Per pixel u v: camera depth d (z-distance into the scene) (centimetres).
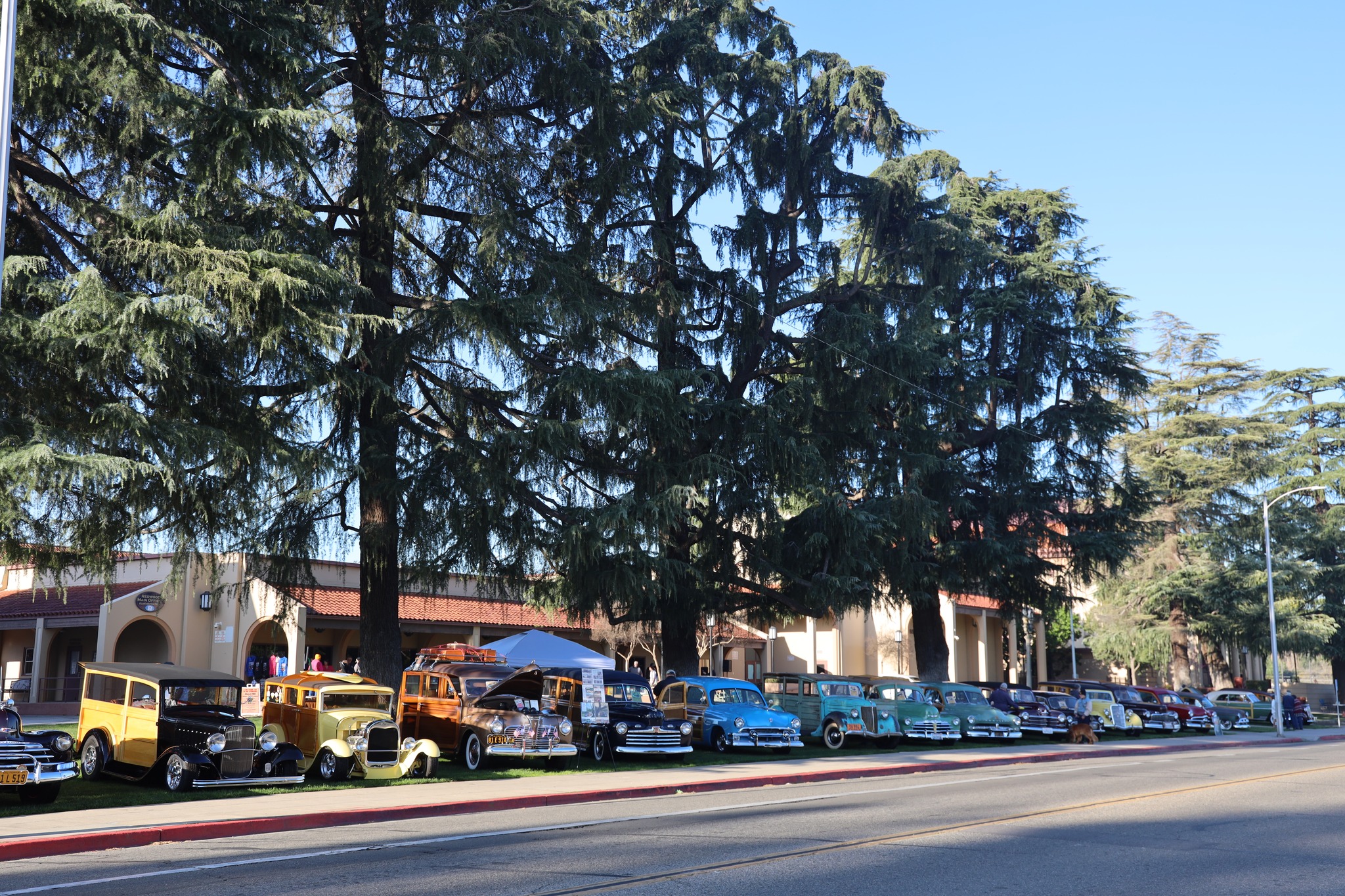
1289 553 5666
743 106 3098
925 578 3222
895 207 3234
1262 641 5238
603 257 2498
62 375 1612
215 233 1700
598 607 2875
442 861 1026
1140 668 6131
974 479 3578
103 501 1669
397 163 2311
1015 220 3984
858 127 3123
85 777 1716
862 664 5300
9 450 1385
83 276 1478
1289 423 6122
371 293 2105
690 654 2934
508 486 2270
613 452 2589
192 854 1081
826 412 3053
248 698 3369
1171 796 1661
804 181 3084
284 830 1282
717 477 2581
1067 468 3709
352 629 4141
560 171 2505
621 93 2447
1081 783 1906
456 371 2448
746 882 909
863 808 1490
